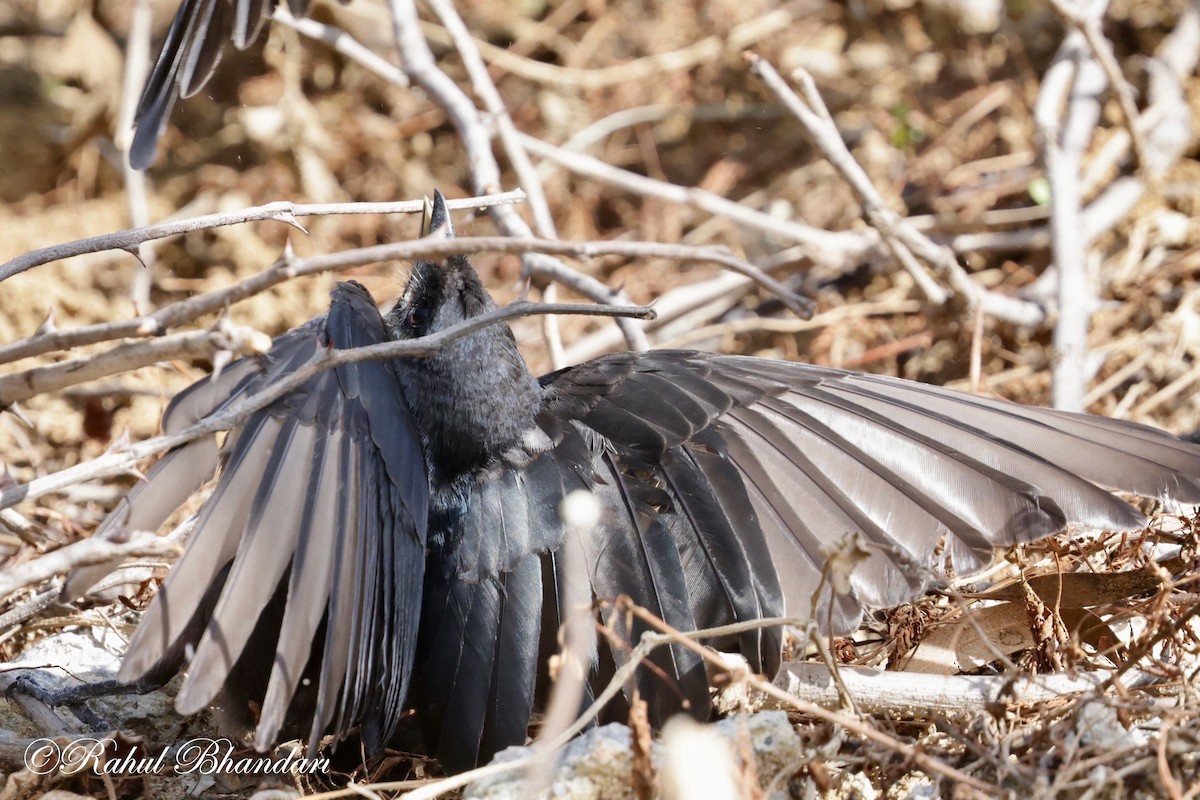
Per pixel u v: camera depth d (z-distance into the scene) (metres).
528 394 7.75
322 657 6.77
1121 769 6.29
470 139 11.38
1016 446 7.75
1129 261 13.12
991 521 7.55
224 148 14.77
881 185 14.70
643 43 16.11
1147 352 12.42
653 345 13.27
